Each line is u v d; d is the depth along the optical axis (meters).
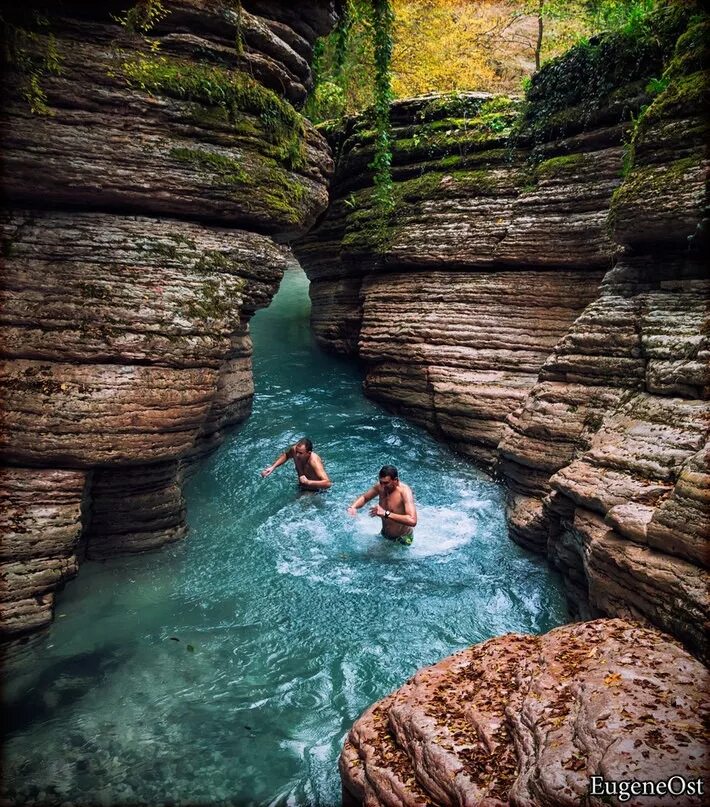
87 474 6.32
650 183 6.56
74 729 4.92
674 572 4.52
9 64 5.88
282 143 7.83
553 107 9.50
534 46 18.27
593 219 8.91
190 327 6.60
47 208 6.42
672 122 6.54
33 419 5.92
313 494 8.84
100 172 6.36
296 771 4.57
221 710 5.16
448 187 10.77
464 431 9.96
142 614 6.35
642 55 8.24
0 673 5.48
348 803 3.95
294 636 6.07
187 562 7.15
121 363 6.29
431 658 5.79
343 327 13.34
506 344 9.85
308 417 11.45
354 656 5.81
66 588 6.44
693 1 7.51
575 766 2.92
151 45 6.62
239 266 7.47
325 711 5.17
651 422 6.00
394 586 6.84
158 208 6.86
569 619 6.34
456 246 10.47
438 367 10.38
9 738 4.81
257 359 13.93
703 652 4.09
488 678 4.05
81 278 6.27
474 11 17.77
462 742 3.46
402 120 11.82
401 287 11.30
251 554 7.40
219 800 4.32
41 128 6.07
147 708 5.16
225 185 7.12
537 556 7.37
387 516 7.38
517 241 9.73
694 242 6.26
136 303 6.37
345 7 9.35
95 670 5.57
